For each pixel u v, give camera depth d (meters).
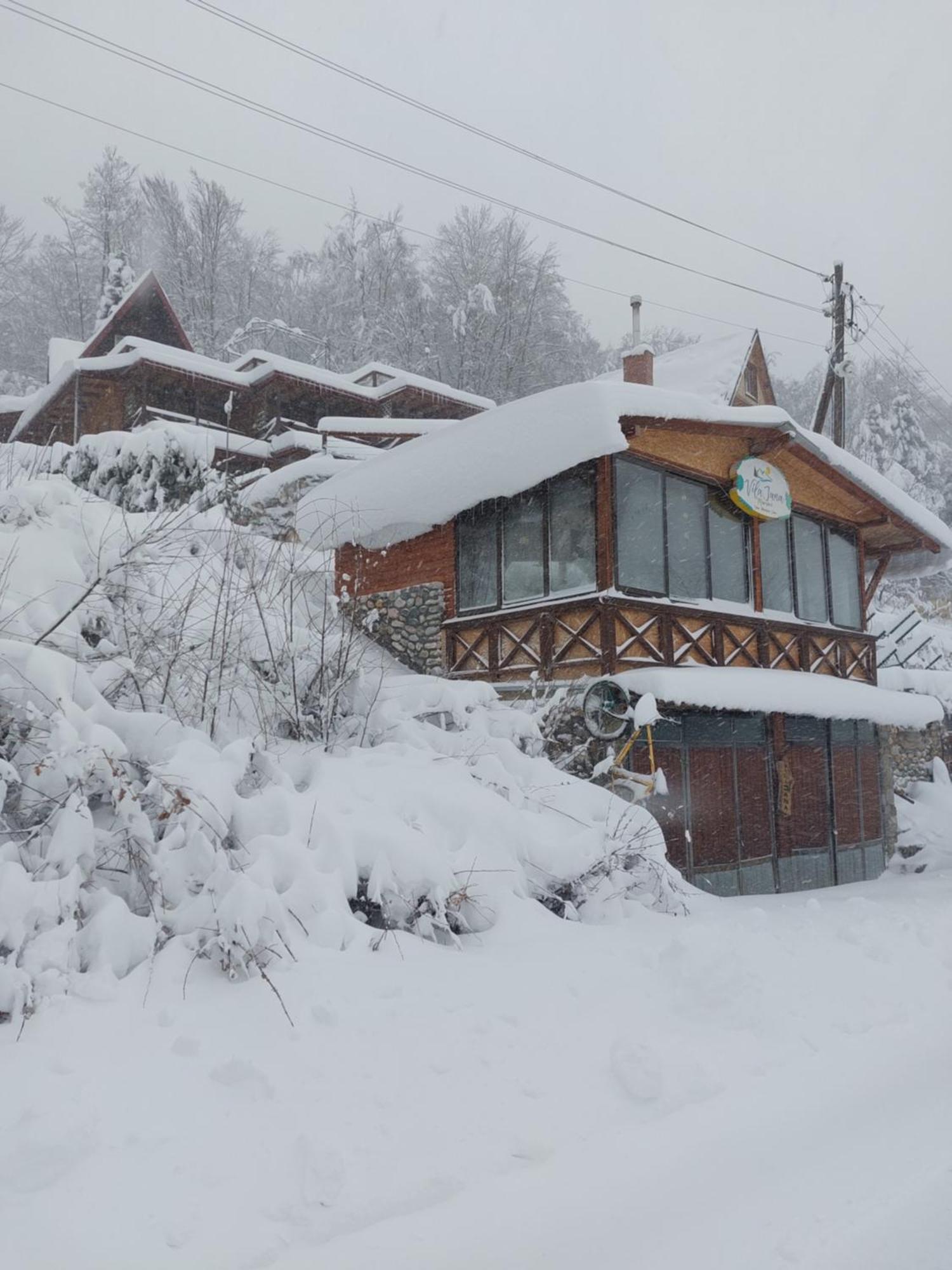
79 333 43.06
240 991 4.54
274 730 7.50
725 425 11.28
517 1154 3.53
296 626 8.73
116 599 6.88
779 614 13.31
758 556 12.69
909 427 42.78
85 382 25.06
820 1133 3.81
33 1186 3.09
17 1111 3.39
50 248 43.75
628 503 10.90
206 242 43.44
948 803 16.92
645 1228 3.08
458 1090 3.94
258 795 5.88
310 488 16.52
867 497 13.91
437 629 12.41
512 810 6.97
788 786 12.65
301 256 47.22
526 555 11.45
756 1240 3.02
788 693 11.53
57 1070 3.70
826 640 14.18
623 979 5.31
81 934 4.62
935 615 25.70
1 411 27.92
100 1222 2.95
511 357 41.97
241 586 8.08
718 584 12.16
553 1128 3.72
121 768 5.31
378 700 8.50
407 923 5.80
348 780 6.53
